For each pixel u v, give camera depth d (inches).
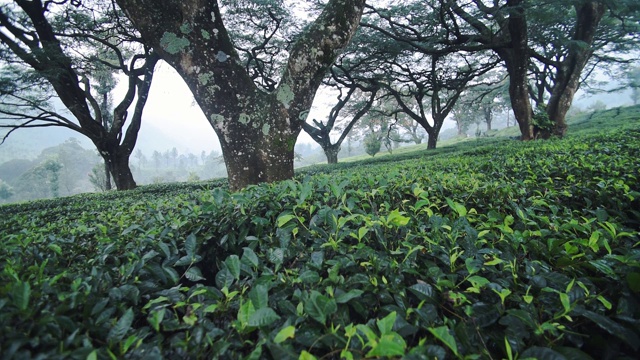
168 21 180.4
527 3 394.0
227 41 196.1
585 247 55.3
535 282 45.4
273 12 522.6
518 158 190.1
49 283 43.6
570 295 40.8
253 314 36.3
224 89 194.5
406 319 39.4
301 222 66.7
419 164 229.9
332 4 197.9
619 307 40.6
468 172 149.5
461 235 60.0
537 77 845.2
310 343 34.9
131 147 530.9
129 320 37.9
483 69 779.4
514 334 36.7
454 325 38.5
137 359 33.8
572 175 112.3
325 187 105.6
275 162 206.4
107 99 746.2
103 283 49.3
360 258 52.4
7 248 64.6
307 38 197.5
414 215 74.0
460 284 48.2
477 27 505.7
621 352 39.1
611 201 82.8
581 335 36.6
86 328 38.0
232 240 74.8
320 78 209.0
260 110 203.9
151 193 354.0
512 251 57.5
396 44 611.5
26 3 386.9
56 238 77.7
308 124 829.2
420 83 816.9
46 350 33.8
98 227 85.7
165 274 57.6
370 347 34.3
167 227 75.9
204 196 113.9
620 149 175.6
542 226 68.9
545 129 504.1
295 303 43.4
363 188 101.3
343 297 38.9
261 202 87.9
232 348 37.0
